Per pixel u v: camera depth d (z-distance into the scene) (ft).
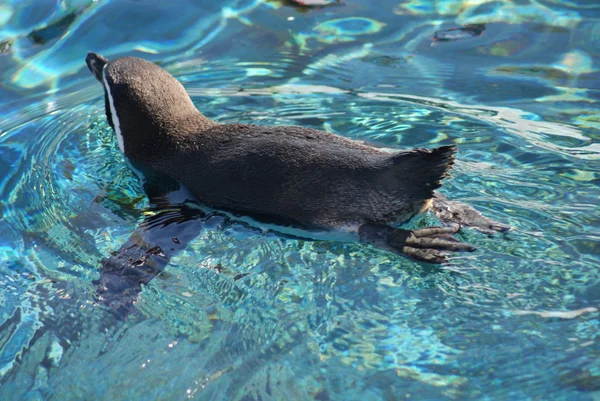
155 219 16.66
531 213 15.51
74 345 12.85
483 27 25.58
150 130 18.69
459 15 26.55
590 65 22.93
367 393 11.42
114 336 12.99
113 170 19.02
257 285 14.10
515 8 26.66
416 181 14.57
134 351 12.60
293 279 14.19
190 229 16.20
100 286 14.32
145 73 19.67
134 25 26.68
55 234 16.46
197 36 26.00
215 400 11.48
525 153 18.02
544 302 12.96
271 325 12.98
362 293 13.61
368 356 12.12
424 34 25.44
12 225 16.92
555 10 26.32
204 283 14.33
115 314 13.53
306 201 15.52
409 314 12.97
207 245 15.58
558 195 16.17
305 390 11.55
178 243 15.69
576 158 17.69
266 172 15.99
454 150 14.07
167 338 12.85
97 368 12.28
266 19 26.94
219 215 16.72
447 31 25.52
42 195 17.97
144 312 13.56
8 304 14.19
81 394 11.80
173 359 12.35
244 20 26.89
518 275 13.66
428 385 11.48
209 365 12.18
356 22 26.50
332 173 15.35
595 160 17.54
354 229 15.23
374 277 14.02
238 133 17.31
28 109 22.39
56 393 11.85
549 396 11.06
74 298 14.15
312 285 13.97
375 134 19.47
